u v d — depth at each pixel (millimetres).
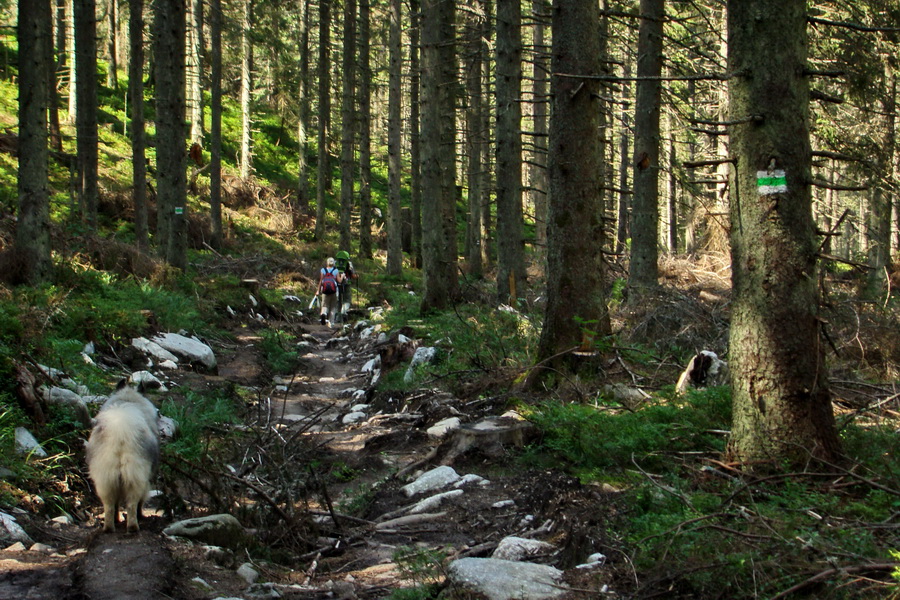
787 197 5207
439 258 16578
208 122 42125
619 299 14180
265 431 8422
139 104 20906
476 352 10695
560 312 8844
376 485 7176
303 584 4797
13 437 6211
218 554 4910
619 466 6137
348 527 6129
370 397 11539
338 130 45781
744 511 4523
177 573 4457
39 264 12227
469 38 18625
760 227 5254
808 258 5227
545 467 6598
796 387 5219
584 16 8547
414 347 12914
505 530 5535
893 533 4141
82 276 13258
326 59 31797
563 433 6867
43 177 12352
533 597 3984
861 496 4883
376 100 48031
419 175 31578
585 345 8469
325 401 11898
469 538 5539
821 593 3580
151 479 5355
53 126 24906
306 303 23000
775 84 5191
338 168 47844
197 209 30953
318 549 5660
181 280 17188
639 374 8789
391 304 21828
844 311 10203
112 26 38656
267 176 41094
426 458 7383
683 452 5930
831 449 5238
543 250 24469
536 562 4742
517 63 14977
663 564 4062
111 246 16375
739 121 5180
